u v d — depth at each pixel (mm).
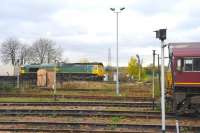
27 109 25000
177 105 22375
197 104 22391
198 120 21469
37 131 17938
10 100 33688
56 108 26984
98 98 35875
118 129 18641
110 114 22750
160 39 14977
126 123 19750
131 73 90438
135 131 17891
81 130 17812
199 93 22219
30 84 59125
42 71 59188
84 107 27734
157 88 42375
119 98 35312
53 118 22188
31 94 39406
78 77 79312
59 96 37156
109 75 101062
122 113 23547
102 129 18672
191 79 22078
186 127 18469
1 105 28562
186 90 22359
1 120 21188
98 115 22516
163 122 15164
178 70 22172
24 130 18000
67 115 22797
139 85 62250
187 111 22594
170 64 22953
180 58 22172
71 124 19391
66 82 62906
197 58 22031
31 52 127250
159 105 27156
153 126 18672
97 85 60094
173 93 22422
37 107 27672
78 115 22688
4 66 87312
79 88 54219
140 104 28672
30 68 81750
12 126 19453
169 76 23438
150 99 34094
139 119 21562
